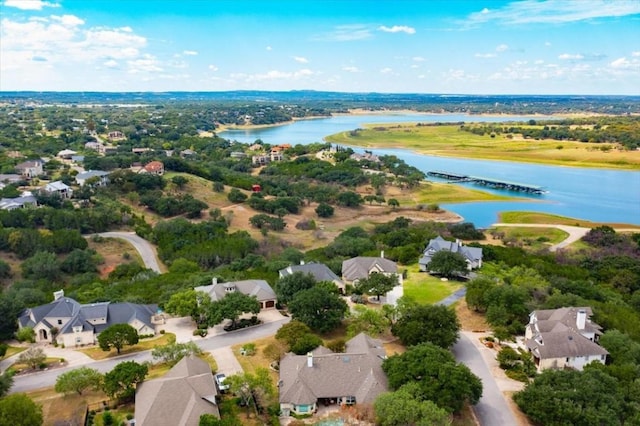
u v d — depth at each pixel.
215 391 74.38
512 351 91.69
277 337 93.75
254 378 76.56
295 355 84.75
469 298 115.62
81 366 92.62
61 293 123.94
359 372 79.38
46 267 155.38
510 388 84.44
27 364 93.75
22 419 65.44
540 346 90.94
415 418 67.44
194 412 68.69
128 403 77.19
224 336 104.69
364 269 134.75
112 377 76.94
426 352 80.44
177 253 177.12
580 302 110.69
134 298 123.62
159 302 122.50
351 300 123.62
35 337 108.19
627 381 82.00
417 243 168.50
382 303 120.81
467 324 110.50
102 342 95.50
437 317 96.12
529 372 88.50
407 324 96.38
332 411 75.88
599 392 74.44
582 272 150.62
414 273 144.12
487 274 140.88
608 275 151.62
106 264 173.00
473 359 94.62
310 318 102.69
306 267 131.25
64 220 189.50
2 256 164.88
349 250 165.00
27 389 83.81
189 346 90.00
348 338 97.12
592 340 98.38
